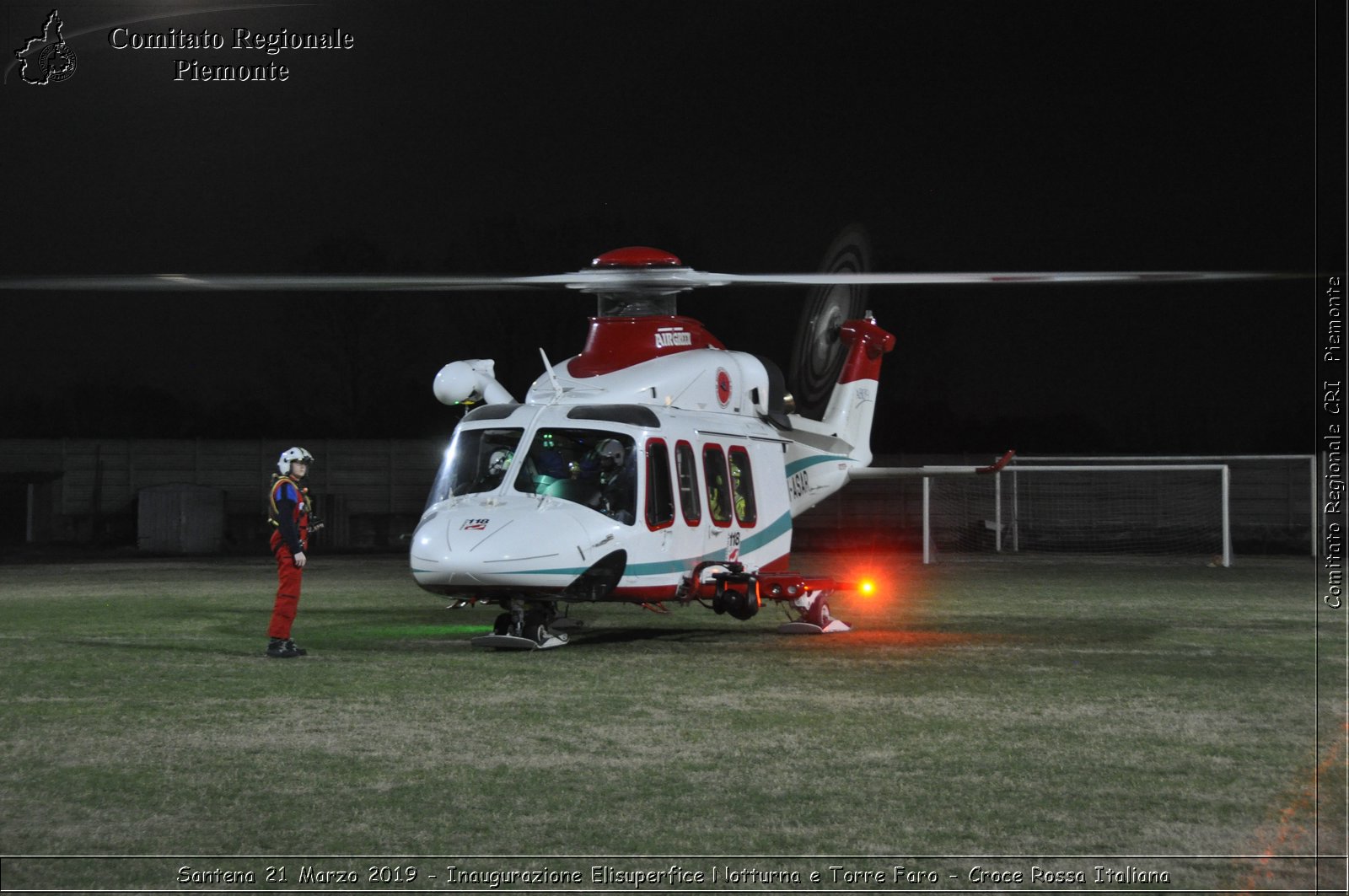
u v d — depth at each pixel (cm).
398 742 987
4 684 1270
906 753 953
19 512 5209
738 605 1622
